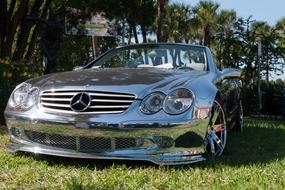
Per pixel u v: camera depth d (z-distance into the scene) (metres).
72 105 4.09
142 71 4.71
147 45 5.84
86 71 4.82
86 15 12.39
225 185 3.56
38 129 4.22
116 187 3.50
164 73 4.60
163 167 4.02
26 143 4.38
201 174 3.90
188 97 4.07
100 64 5.70
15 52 11.19
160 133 3.93
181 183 3.60
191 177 3.78
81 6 12.35
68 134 4.09
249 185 3.54
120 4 12.75
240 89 7.04
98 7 12.41
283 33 17.22
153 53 5.63
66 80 4.39
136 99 4.02
